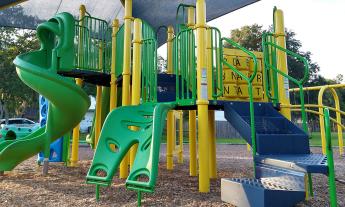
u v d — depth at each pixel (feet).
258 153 12.39
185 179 19.17
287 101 16.80
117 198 13.57
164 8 30.14
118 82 24.54
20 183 17.46
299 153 12.64
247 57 18.85
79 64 23.82
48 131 21.42
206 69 15.46
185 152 43.86
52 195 14.21
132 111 15.89
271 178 11.43
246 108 15.92
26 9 32.42
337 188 16.57
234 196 11.80
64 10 32.89
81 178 19.49
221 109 17.75
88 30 24.82
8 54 78.28
